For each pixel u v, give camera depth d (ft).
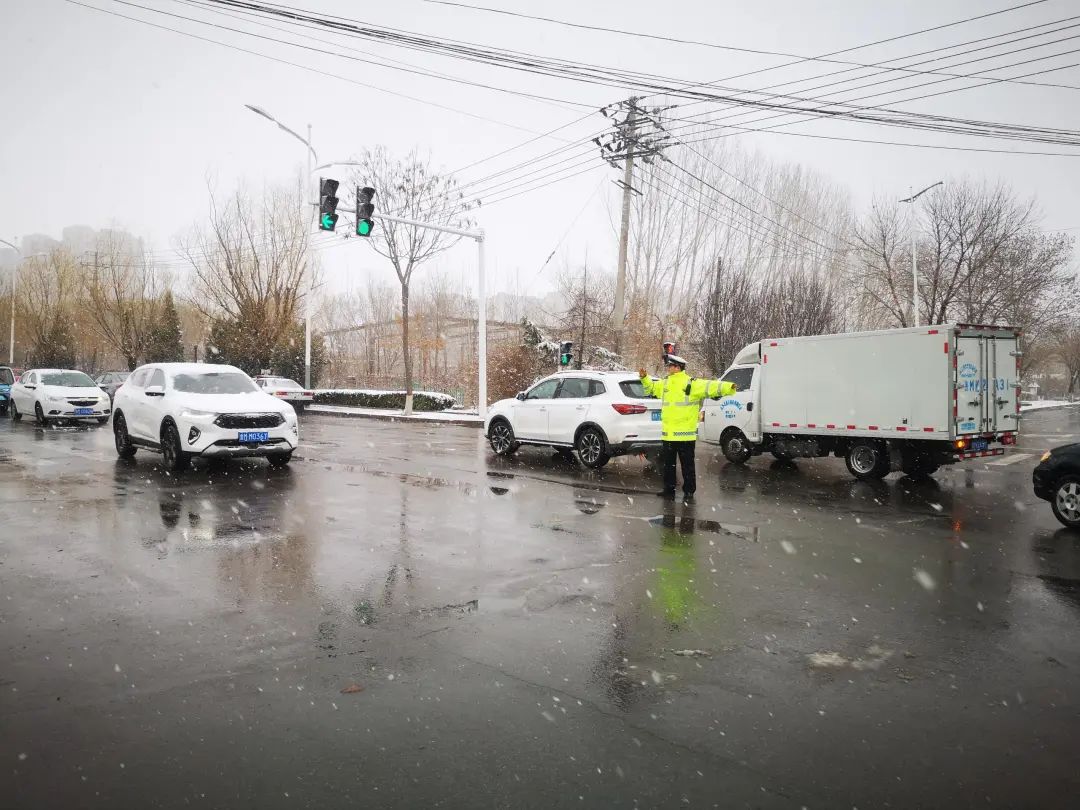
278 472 37.96
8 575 18.94
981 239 96.63
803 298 86.43
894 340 37.58
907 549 22.82
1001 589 18.54
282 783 9.56
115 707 11.65
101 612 16.12
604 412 39.68
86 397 64.49
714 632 15.26
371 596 17.34
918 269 103.04
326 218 56.08
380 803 9.13
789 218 109.81
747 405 44.19
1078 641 15.02
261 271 114.93
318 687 12.39
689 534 24.52
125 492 31.37
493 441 47.21
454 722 11.21
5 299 173.99
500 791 9.41
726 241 105.70
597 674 13.05
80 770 9.85
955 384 35.70
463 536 23.75
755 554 21.89
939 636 15.21
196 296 127.75
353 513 27.37
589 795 9.34
